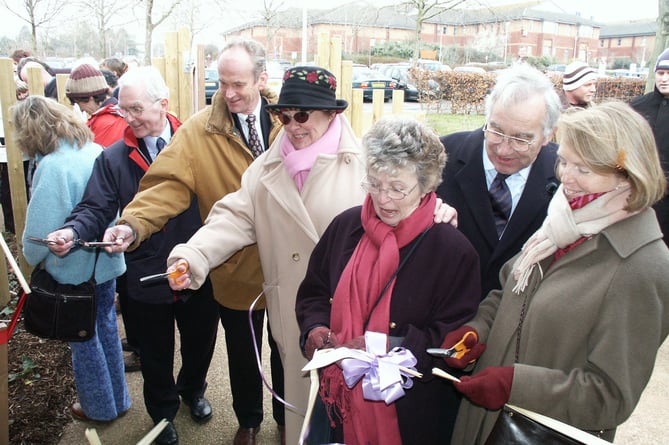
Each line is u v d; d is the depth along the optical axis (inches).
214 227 88.7
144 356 106.9
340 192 83.4
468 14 1978.3
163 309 104.8
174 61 193.9
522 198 77.8
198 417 119.3
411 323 66.8
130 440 114.0
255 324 104.5
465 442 73.2
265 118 105.0
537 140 71.2
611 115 56.1
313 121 82.1
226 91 98.5
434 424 69.5
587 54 2245.3
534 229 78.0
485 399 59.8
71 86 147.7
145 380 108.7
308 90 80.4
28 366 136.0
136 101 101.9
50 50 1001.5
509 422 58.1
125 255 105.2
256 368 107.1
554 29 2130.9
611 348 55.7
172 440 110.3
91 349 110.6
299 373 87.9
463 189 81.5
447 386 76.3
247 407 108.8
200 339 115.2
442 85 407.5
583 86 165.2
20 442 111.0
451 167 84.4
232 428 118.5
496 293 73.4
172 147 100.0
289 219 85.6
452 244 66.9
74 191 99.4
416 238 67.4
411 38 1908.2
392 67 783.7
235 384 108.0
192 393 120.0
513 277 66.8
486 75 405.4
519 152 72.0
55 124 98.3
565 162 58.6
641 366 55.6
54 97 196.2
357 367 60.9
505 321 65.8
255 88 100.0
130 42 1074.7
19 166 173.9
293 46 1537.9
